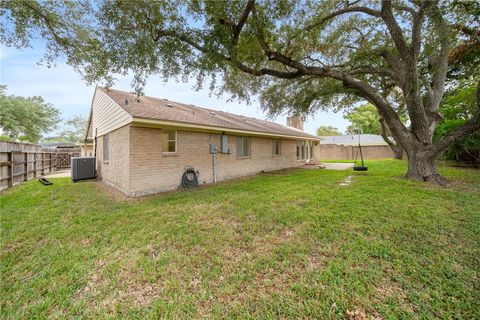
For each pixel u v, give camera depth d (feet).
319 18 19.88
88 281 7.43
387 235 10.14
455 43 21.75
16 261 8.77
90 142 44.62
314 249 9.12
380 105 24.41
